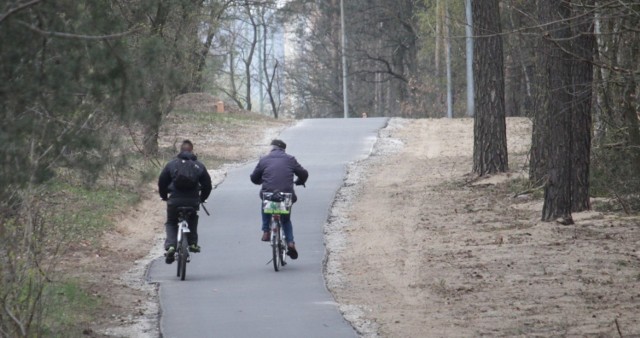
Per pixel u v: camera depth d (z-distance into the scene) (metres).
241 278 43.19
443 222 57.47
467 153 92.94
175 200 43.81
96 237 52.38
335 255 48.97
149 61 29.41
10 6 24.48
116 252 50.47
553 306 35.25
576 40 49.75
